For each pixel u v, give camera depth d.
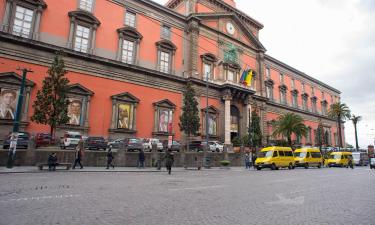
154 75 37.22
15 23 27.58
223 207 7.44
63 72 24.92
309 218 6.41
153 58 38.00
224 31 47.88
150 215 6.37
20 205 7.13
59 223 5.54
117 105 33.22
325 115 76.12
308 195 10.01
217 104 43.88
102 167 22.27
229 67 46.97
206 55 43.47
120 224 5.56
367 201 8.90
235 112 46.94
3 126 25.56
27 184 11.12
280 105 58.84
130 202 7.86
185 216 6.34
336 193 10.70
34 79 27.66
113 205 7.40
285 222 5.99
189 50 42.16
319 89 77.81
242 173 21.41
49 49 28.66
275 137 52.62
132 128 34.03
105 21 34.06
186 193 9.73
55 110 24.22
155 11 39.50
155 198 8.59
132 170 20.69
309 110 70.56
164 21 40.44
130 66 34.50
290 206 7.82
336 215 6.77
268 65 59.31
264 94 53.56
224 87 43.53
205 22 45.00
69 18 31.14
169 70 39.72
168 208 7.16
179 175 18.11
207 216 6.39
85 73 31.31
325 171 25.84
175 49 40.44
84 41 32.03
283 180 15.40
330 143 76.69
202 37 44.06
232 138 46.56
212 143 36.38
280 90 61.09
